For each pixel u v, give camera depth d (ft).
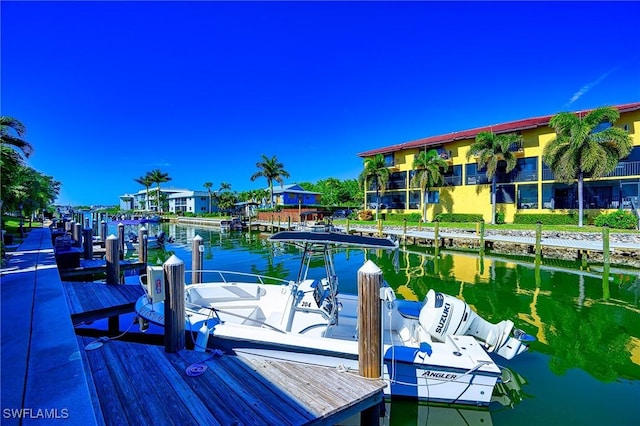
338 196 202.28
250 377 13.19
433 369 14.96
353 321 20.77
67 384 10.70
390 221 107.14
